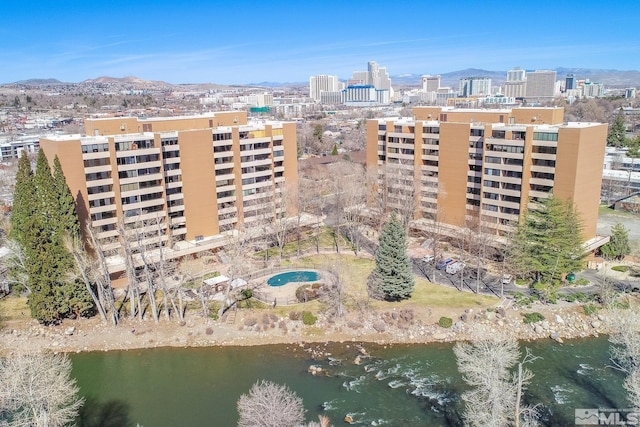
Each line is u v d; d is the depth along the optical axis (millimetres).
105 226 113375
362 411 72875
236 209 134875
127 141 114438
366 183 152000
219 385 80688
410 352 88750
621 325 77250
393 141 149250
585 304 99062
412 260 125000
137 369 86188
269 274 120000
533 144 115938
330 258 127188
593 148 112188
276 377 82375
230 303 104625
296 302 104688
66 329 97062
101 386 81562
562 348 88188
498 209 124750
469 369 64188
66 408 64062
